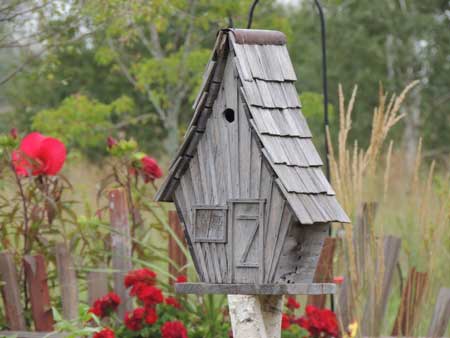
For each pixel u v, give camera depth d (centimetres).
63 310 973
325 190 753
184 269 1075
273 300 804
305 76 3650
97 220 1034
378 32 3894
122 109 2439
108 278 1088
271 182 736
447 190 1008
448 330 1091
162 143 3212
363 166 995
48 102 2891
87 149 2716
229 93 760
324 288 734
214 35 2550
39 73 1543
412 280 1023
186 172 786
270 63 779
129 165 1096
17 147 1041
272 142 741
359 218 1005
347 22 3816
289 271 739
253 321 772
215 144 768
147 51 2834
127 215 1034
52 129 2344
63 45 1521
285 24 2347
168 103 2578
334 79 3694
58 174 1062
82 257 1064
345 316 1035
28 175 1040
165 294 1184
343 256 1027
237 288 741
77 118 2358
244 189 750
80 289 1121
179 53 2462
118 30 1662
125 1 1465
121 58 2803
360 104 3625
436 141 3812
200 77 2397
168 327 922
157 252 1091
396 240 1053
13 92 2803
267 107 754
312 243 746
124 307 1020
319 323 977
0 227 1055
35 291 1001
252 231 746
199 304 1034
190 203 784
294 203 716
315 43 3800
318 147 2998
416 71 3925
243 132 752
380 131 998
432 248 994
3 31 1452
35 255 1006
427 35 3928
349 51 3766
